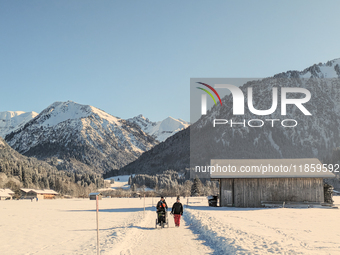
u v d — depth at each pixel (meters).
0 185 174.00
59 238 16.50
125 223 23.05
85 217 31.78
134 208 48.78
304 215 27.48
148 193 191.00
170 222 23.23
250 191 40.44
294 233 15.64
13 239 16.44
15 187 169.00
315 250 10.95
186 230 18.03
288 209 36.06
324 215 27.50
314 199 39.22
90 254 11.10
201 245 12.89
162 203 19.52
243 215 27.48
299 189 39.59
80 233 18.45
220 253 11.16
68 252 12.04
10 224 25.25
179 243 13.43
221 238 13.41
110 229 19.64
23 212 43.59
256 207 39.88
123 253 11.42
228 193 41.38
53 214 38.12
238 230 15.66
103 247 12.37
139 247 12.59
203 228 17.52
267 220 22.78
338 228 17.98
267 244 11.80
